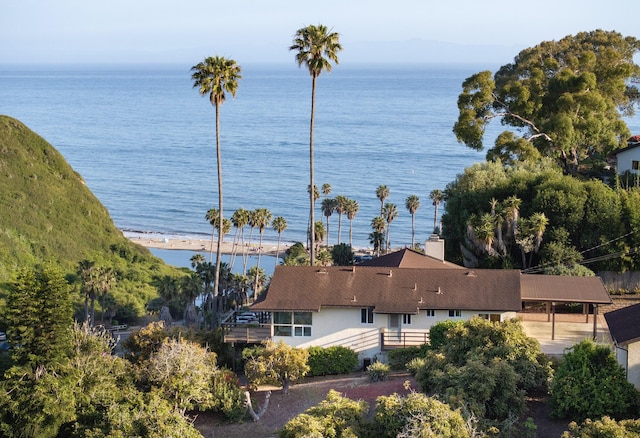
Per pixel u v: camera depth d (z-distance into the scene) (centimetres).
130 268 11550
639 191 7512
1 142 12562
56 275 4406
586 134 9094
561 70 9706
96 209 12731
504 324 4400
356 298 5388
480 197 7669
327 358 5281
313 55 7181
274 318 5447
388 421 3497
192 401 4562
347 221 16612
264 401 4781
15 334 4322
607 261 6888
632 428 3212
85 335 4709
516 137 9125
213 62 7012
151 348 5116
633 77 11112
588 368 3806
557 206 7075
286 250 12656
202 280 9150
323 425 3544
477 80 9338
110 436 3759
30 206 11912
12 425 4178
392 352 5166
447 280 5491
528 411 3928
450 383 3828
